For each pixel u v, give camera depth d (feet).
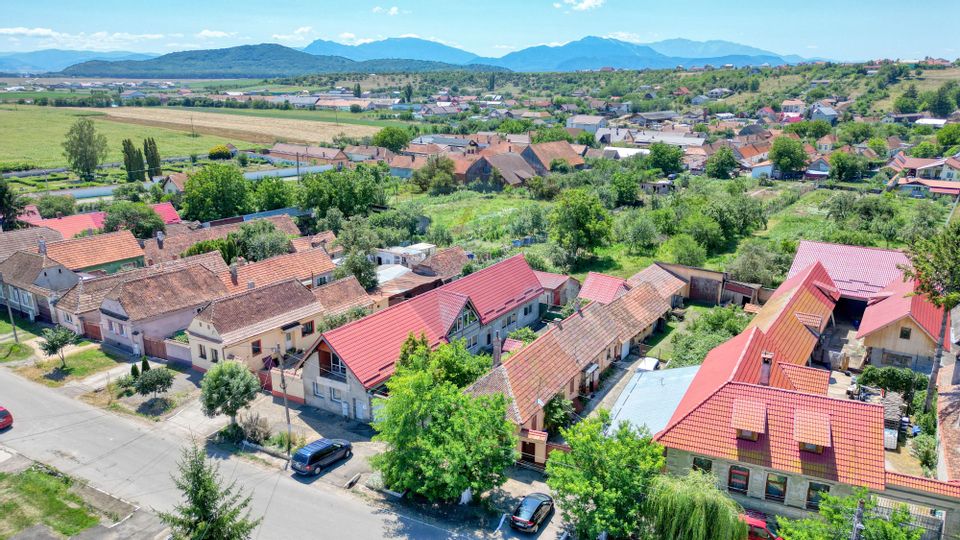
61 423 147.33
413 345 150.51
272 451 136.56
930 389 147.95
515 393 136.46
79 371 174.70
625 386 164.66
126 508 117.08
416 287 229.04
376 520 115.24
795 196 432.66
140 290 189.78
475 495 121.70
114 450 136.56
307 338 192.75
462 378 144.97
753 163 586.04
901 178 482.28
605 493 99.71
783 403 115.34
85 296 198.59
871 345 179.11
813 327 171.01
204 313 171.63
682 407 127.44
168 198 396.57
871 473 106.01
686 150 618.44
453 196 460.14
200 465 93.35
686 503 96.48
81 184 492.54
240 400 139.03
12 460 131.64
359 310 195.62
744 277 240.32
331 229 337.11
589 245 284.00
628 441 104.42
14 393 161.79
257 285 218.59
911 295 150.61
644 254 295.89
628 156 581.53
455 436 113.60
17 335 200.44
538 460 134.10
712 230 298.35
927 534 104.78
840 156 503.61
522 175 502.38
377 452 137.49
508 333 198.59
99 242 243.81
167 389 161.27
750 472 112.37
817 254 233.14
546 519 116.16
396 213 339.36
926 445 132.87
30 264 219.00
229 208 360.28
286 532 110.93
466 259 257.34
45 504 117.60
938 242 148.56
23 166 548.31
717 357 147.64
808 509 109.60
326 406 155.94
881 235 312.71
